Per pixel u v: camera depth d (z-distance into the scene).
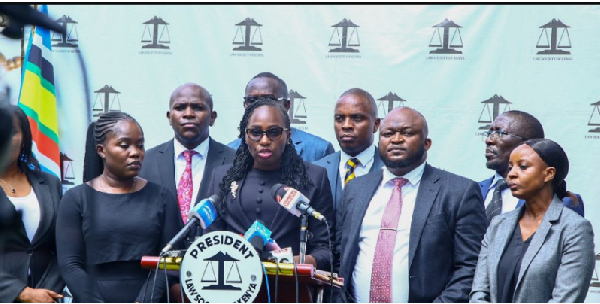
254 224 3.90
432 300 4.51
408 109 4.84
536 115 6.02
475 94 6.06
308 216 4.23
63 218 4.31
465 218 4.61
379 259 4.57
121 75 6.20
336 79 6.16
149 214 4.37
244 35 6.22
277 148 4.58
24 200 4.36
